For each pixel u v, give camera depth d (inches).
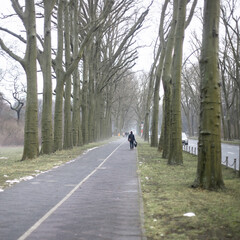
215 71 391.5
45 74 916.6
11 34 959.0
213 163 389.1
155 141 1407.5
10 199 347.6
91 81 1662.2
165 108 848.9
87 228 245.6
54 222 261.7
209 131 389.7
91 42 1446.9
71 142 1196.5
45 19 898.1
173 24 858.1
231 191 372.5
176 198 339.9
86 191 394.6
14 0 777.6
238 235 221.1
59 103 1037.8
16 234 231.5
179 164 674.2
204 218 262.4
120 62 1718.8
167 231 233.9
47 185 436.1
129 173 561.6
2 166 631.8
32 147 776.9
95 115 1929.1
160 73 1331.2
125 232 235.6
